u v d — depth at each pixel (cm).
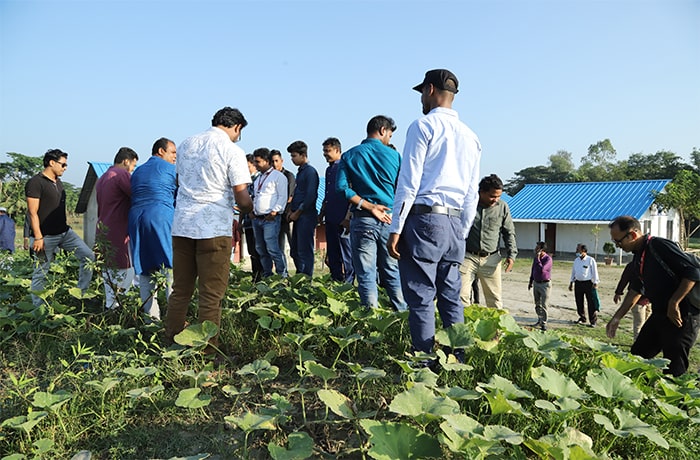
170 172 480
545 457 244
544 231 2989
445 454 260
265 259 716
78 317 489
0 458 256
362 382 338
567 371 365
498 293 591
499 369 353
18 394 293
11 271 645
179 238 384
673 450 290
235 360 394
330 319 452
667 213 2869
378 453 228
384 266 479
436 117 332
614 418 301
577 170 6806
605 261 2506
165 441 279
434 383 291
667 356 418
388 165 468
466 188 343
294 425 295
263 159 689
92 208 2042
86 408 297
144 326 438
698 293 397
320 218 745
